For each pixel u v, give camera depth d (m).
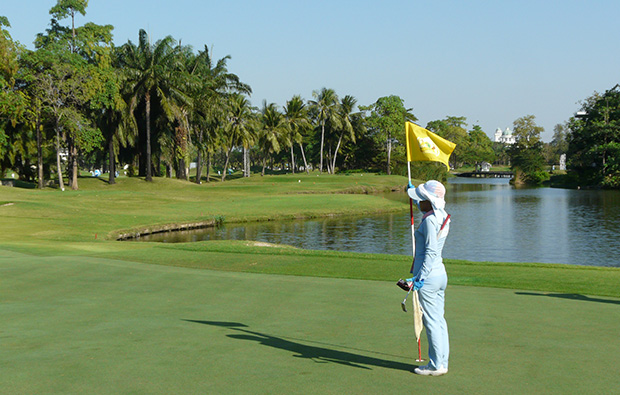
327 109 106.12
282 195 57.47
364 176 94.00
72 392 4.73
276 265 15.50
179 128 68.38
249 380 5.05
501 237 32.25
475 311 8.48
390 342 6.54
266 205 47.59
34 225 30.36
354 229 36.25
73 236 27.56
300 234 33.94
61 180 54.16
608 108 105.75
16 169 64.31
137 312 8.41
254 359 5.77
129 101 60.66
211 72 75.06
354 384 4.94
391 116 115.44
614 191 82.94
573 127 114.00
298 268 14.89
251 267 15.12
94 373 5.27
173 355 5.94
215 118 75.12
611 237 31.81
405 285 5.27
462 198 67.56
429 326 5.23
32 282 11.32
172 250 19.45
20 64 51.81
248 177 88.12
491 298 9.72
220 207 45.31
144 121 68.94
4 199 39.72
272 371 5.34
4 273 12.41
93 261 14.59
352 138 109.06
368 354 5.99
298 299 9.52
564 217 43.53
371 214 45.91
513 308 8.73
